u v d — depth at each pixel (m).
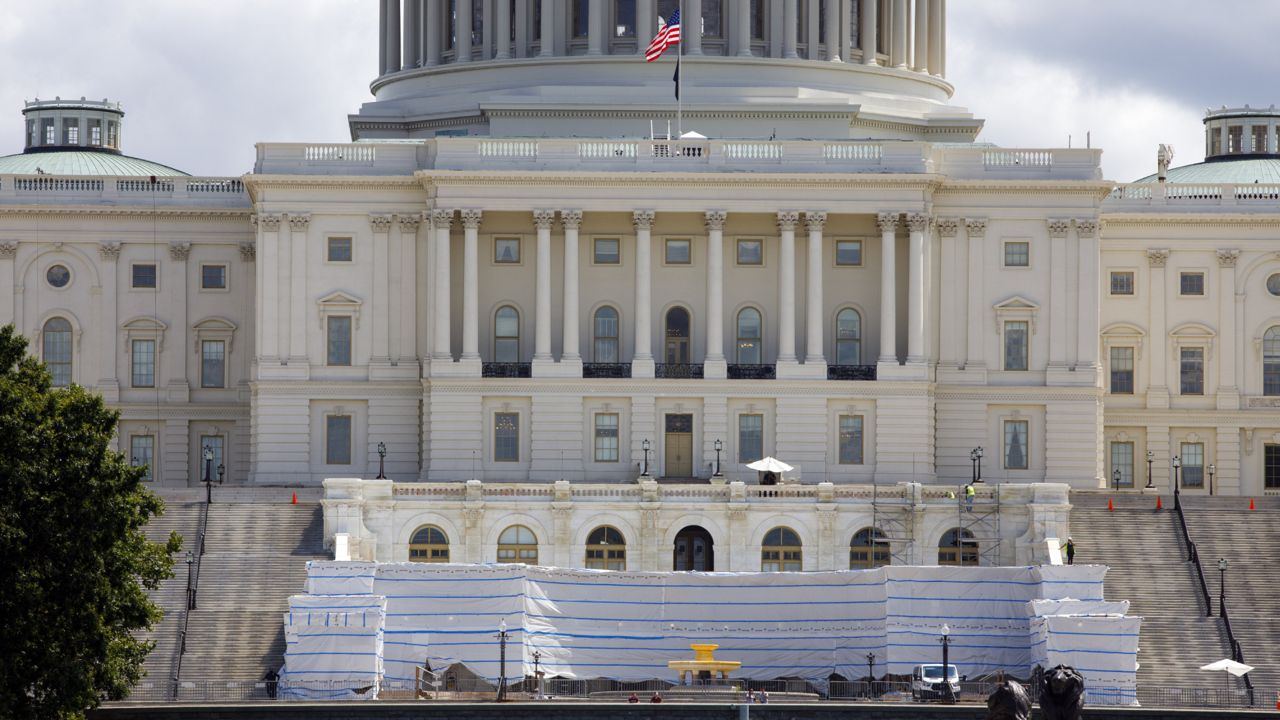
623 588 170.75
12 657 131.38
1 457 133.75
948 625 168.62
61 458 135.88
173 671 160.75
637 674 169.25
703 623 170.50
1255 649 165.50
